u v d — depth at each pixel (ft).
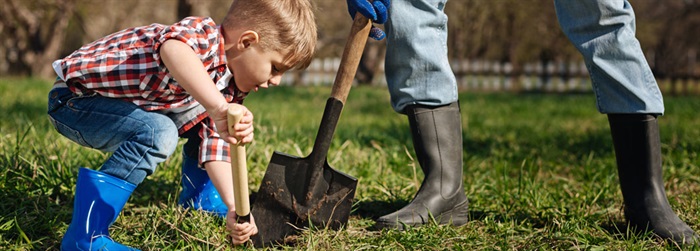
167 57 6.76
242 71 7.27
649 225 8.20
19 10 63.21
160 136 7.18
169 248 7.38
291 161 8.07
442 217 8.66
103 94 7.25
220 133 6.59
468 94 44.86
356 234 8.24
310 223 7.88
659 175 8.43
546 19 66.18
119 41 7.27
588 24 8.25
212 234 7.97
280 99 35.99
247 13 7.15
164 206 8.82
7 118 16.76
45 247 7.71
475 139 19.07
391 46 8.63
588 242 8.07
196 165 8.67
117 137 7.30
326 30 72.84
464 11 64.85
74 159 10.61
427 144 8.70
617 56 8.17
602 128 23.72
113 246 7.14
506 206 9.98
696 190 11.30
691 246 7.65
